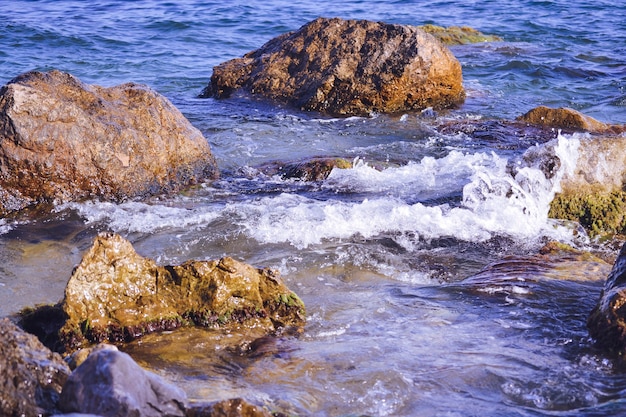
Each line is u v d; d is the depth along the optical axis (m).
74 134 8.99
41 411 4.00
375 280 7.02
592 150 8.74
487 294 6.52
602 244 8.06
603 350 5.50
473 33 22.06
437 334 5.81
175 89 15.79
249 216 8.59
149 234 8.14
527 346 5.60
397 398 4.89
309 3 28.48
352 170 10.26
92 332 5.67
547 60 18.77
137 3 27.27
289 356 5.44
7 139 8.71
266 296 6.07
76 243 7.87
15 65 17.17
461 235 8.09
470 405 4.81
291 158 11.23
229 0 28.48
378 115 13.84
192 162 10.03
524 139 12.07
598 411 4.69
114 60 18.23
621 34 22.20
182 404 4.11
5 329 4.30
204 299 5.92
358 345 5.61
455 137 12.35
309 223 8.30
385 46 14.06
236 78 15.12
